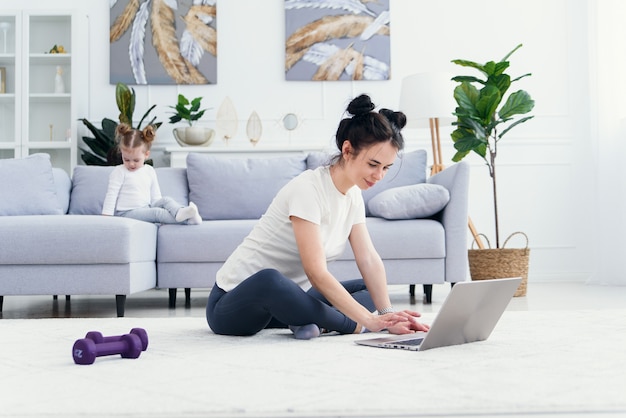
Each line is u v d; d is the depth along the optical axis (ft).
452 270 11.28
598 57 15.25
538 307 10.11
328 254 6.31
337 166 6.11
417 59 16.70
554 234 16.49
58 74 16.14
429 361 4.75
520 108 12.94
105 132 15.43
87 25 16.53
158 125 15.76
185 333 6.74
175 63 16.47
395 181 12.87
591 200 16.49
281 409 3.45
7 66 16.19
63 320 8.23
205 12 16.53
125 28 16.46
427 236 11.14
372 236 11.09
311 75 16.52
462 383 4.00
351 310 5.81
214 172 13.23
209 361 4.93
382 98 16.66
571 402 3.53
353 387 3.92
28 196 12.09
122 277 9.83
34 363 5.02
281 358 4.99
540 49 16.66
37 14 15.98
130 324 7.75
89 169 13.52
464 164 11.39
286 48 16.51
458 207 11.35
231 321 6.26
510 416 3.40
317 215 5.97
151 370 4.60
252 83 16.60
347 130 5.85
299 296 5.91
